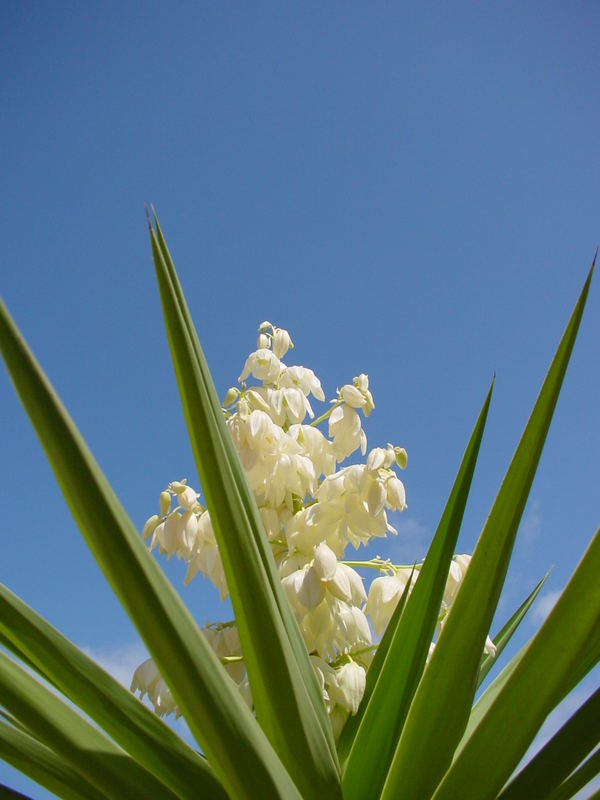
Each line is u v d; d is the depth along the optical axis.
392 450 1.15
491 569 0.70
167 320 0.64
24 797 0.81
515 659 1.05
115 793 0.73
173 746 0.75
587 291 0.69
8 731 0.82
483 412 0.80
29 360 0.56
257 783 0.66
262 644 0.68
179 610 0.62
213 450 0.65
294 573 1.06
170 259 0.66
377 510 1.10
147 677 1.08
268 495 1.15
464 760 0.71
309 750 0.72
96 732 0.73
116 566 0.60
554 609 0.65
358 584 1.05
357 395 1.25
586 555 0.64
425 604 0.83
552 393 0.69
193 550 1.15
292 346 1.35
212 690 0.63
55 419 0.56
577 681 0.84
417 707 0.73
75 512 0.59
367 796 0.85
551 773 0.72
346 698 0.97
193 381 0.64
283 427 1.25
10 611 0.72
